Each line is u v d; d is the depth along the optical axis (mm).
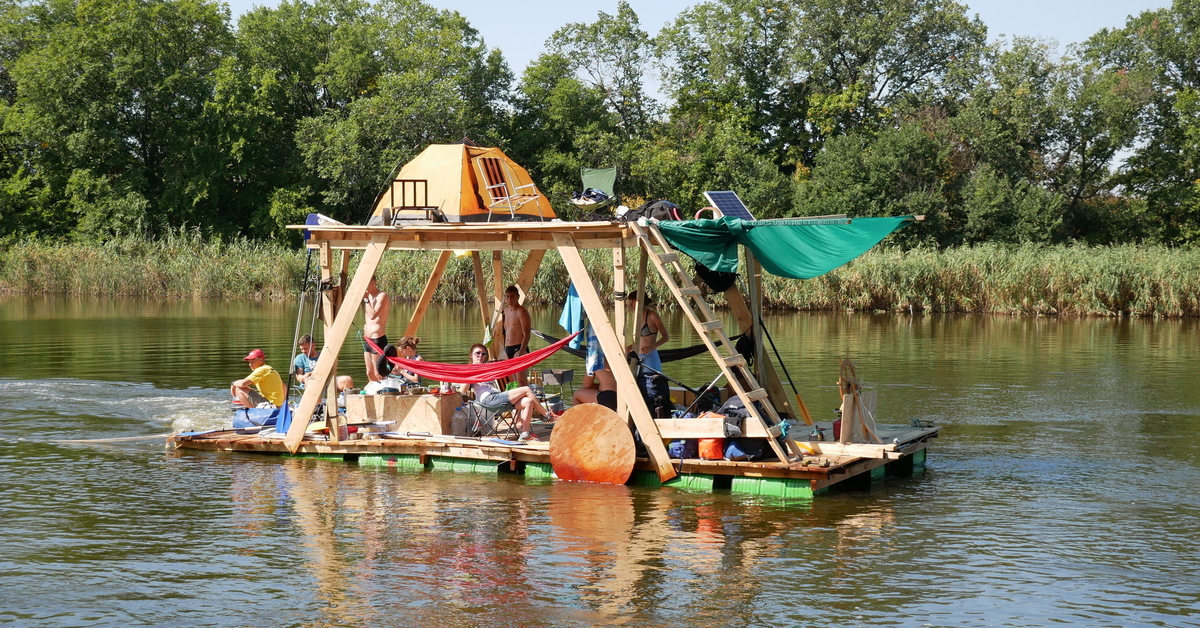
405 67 59156
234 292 44531
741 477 10414
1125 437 13492
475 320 31406
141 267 44938
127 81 54812
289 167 58438
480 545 8586
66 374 18734
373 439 11742
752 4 64625
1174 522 9383
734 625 6879
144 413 14852
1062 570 8016
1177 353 23938
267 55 59812
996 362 21875
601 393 11250
